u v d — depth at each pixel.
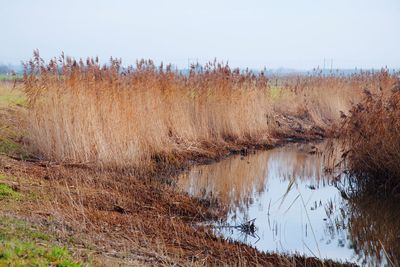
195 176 11.70
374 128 11.33
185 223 8.21
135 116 12.18
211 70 15.09
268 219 8.80
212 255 6.75
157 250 6.52
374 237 7.99
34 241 5.61
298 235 8.02
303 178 12.13
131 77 12.77
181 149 13.30
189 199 9.59
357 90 20.75
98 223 7.34
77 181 9.38
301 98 20.69
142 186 10.02
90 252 5.69
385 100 12.17
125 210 8.33
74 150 11.03
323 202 10.02
